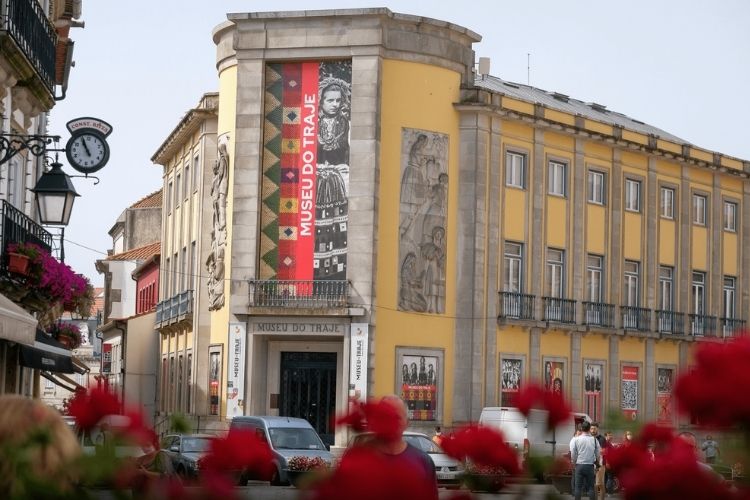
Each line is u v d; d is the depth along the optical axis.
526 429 4.03
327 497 2.87
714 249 64.31
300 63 49.25
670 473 2.90
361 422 4.34
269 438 34.78
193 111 55.91
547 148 54.56
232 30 50.03
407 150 49.28
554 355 54.59
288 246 48.78
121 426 4.43
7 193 26.62
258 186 49.00
